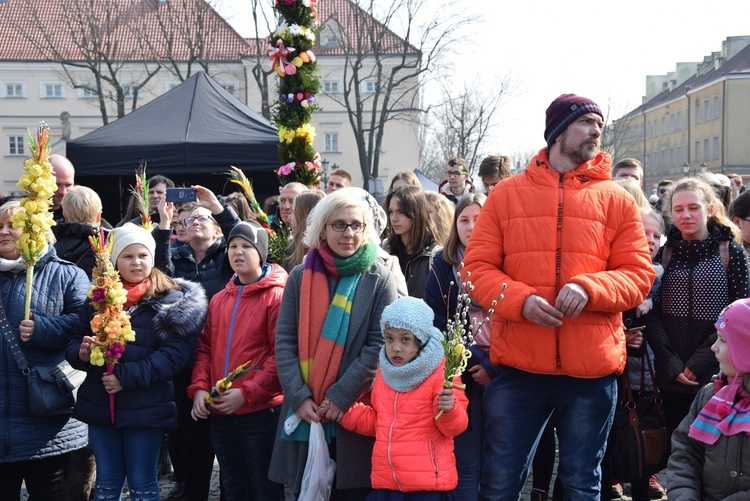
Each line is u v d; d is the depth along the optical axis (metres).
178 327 4.51
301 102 8.71
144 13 42.91
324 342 4.09
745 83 57.47
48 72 50.78
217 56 46.47
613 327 3.88
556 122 3.89
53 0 50.91
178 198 5.96
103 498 4.42
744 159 57.59
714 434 3.34
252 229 4.74
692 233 4.85
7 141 51.31
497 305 3.83
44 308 4.64
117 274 4.41
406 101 47.19
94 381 4.47
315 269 4.21
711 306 4.70
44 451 4.57
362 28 38.47
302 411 4.04
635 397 4.78
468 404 4.36
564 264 3.83
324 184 30.75
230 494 4.72
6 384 4.51
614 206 3.91
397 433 3.90
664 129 69.75
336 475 4.13
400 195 5.18
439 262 4.70
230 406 4.38
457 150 44.69
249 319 4.62
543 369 3.83
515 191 3.97
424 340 3.92
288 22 8.68
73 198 5.77
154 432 4.52
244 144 10.52
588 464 3.94
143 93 47.50
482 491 4.06
